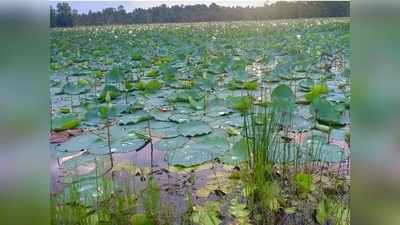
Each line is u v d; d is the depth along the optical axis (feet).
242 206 5.32
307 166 5.95
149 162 6.31
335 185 5.54
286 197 5.54
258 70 12.10
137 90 10.33
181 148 6.66
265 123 6.48
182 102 9.18
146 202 5.24
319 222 4.98
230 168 6.11
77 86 10.85
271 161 5.93
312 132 6.94
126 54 16.26
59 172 5.90
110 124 7.88
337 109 7.68
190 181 5.86
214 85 10.36
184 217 5.08
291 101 7.60
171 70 12.14
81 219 4.73
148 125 7.77
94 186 5.51
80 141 7.03
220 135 7.07
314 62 12.96
